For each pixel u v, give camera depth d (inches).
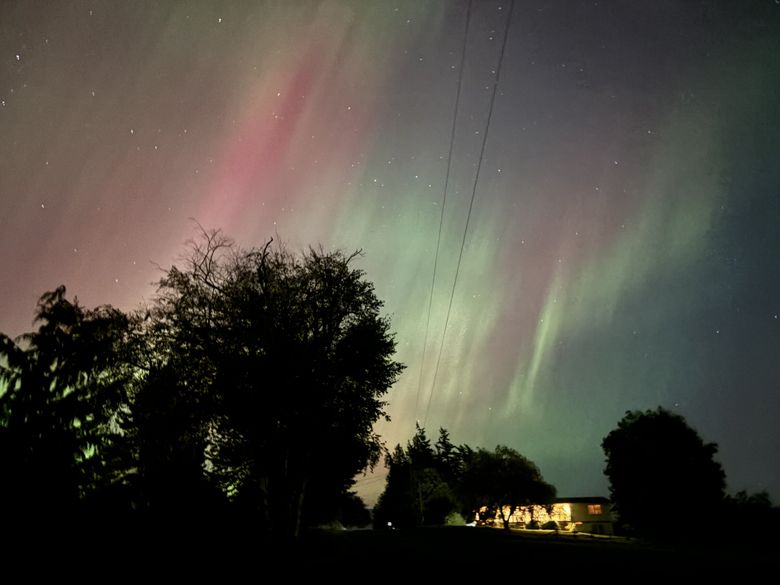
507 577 551.5
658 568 650.8
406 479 3277.6
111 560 515.2
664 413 1745.8
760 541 1406.3
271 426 845.8
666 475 1658.5
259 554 692.1
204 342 849.5
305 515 1316.4
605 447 1802.4
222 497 798.5
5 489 464.1
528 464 2819.9
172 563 560.1
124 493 592.1
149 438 696.4
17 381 516.7
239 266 922.7
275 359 857.5
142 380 762.2
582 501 3065.9
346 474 1232.8
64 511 496.7
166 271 887.1
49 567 458.6
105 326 601.0
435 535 1540.4
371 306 1005.8
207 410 812.6
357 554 795.4
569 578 546.6
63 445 513.0
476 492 2807.6
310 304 935.7
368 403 973.2
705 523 1578.5
